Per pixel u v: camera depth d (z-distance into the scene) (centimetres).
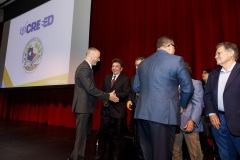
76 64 370
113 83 255
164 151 125
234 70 146
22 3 530
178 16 322
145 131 141
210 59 281
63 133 379
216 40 280
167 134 129
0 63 552
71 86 367
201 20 296
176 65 130
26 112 565
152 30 350
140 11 370
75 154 184
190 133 180
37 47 453
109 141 268
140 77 145
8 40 543
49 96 502
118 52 391
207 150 220
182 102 138
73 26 389
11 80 502
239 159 170
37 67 443
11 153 242
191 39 307
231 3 273
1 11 621
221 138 156
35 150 258
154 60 139
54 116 486
